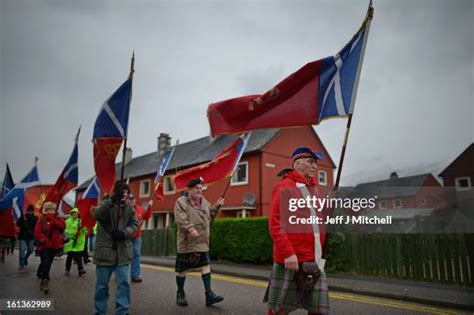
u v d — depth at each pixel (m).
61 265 12.41
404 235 8.55
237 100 4.90
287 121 4.67
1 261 13.66
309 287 3.28
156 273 10.36
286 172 3.70
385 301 6.64
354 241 9.48
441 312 5.78
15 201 13.21
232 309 5.73
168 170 29.55
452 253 7.74
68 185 7.98
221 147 26.92
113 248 4.83
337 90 4.42
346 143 4.00
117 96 5.78
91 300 6.39
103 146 5.70
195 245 5.95
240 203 23.28
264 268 11.10
